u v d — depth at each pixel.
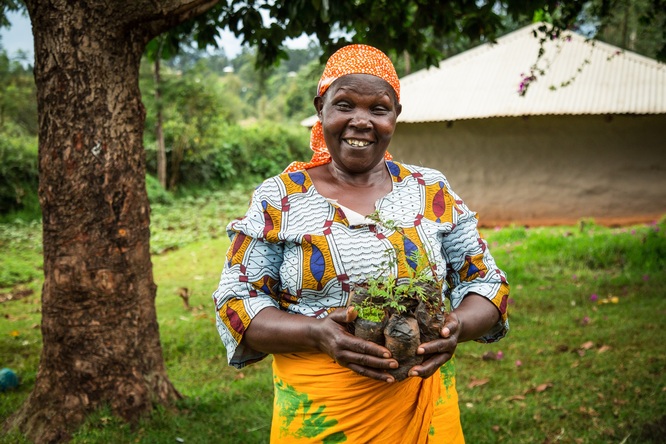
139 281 3.81
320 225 1.80
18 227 13.31
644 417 3.79
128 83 3.63
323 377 1.80
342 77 1.82
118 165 3.62
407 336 1.58
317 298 1.80
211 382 4.71
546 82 12.46
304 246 1.78
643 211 11.74
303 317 1.74
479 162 12.47
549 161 12.10
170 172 18.59
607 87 12.04
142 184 3.79
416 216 1.87
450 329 1.64
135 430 3.72
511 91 12.42
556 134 12.01
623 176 11.79
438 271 1.82
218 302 1.88
